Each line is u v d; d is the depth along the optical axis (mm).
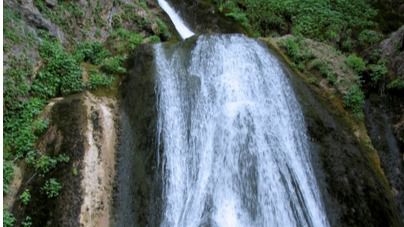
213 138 9047
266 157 8781
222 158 8750
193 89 9805
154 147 8562
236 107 9539
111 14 12555
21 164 7902
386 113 11094
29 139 8133
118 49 11320
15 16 9539
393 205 9164
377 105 11336
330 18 15227
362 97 11406
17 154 7969
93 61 10734
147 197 7887
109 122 9016
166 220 7699
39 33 10000
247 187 8281
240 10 16250
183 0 16297
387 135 10703
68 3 11352
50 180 7504
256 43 11922
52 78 9445
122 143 8836
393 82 11234
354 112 11117
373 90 11703
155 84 9719
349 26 14938
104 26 12062
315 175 8828
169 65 10383
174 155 8555
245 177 8414
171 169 8352
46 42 9906
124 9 13070
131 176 8258
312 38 14492
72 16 11242
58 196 7352
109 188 8000
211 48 11094
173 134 8875
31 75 9141
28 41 9484
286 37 13078
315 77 11812
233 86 10203
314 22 15102
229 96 9938
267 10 16109
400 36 12070
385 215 8547
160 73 10055
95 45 11016
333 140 9641
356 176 9000
